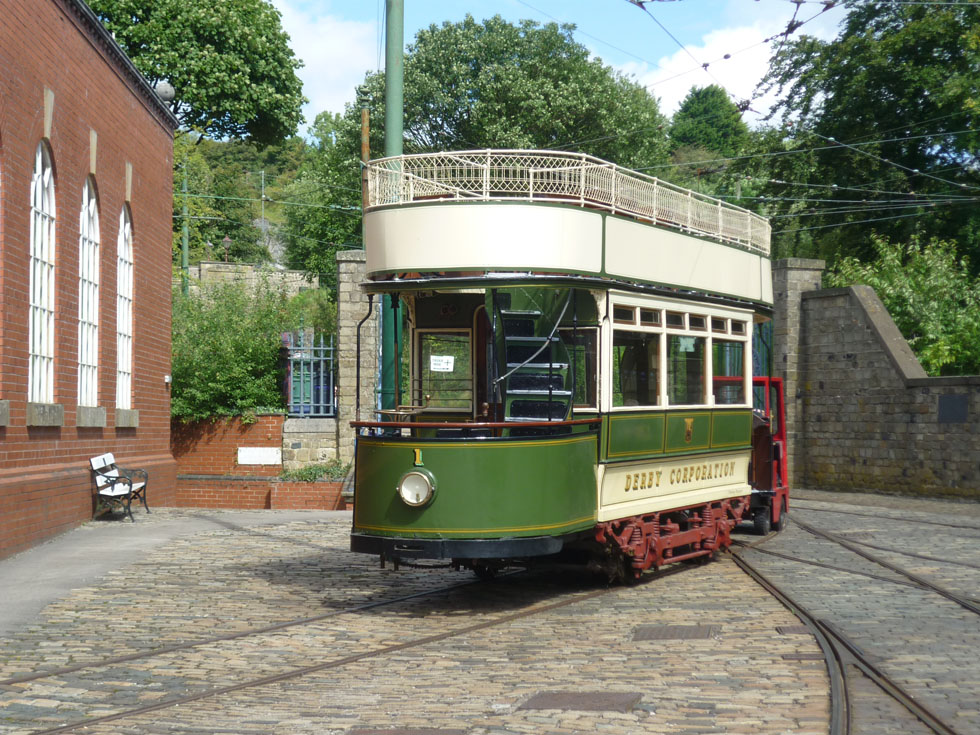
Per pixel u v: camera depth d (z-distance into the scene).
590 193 10.98
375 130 44.59
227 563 13.36
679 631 9.18
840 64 36.12
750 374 14.66
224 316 26.38
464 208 10.43
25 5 14.59
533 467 10.03
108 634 9.21
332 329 46.72
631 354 11.64
